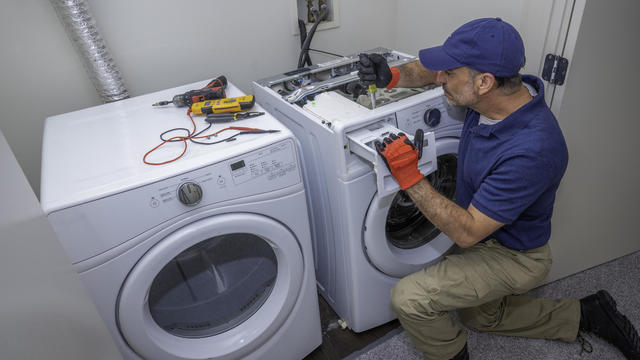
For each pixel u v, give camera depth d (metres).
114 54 1.50
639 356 1.34
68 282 0.58
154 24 1.52
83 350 0.57
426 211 1.05
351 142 1.14
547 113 1.01
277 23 1.75
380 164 1.04
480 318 1.47
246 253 1.22
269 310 1.24
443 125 1.31
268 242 1.16
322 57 1.94
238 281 1.25
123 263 0.96
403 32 2.01
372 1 1.93
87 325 0.61
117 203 0.91
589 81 1.23
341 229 1.31
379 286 1.46
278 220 1.15
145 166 0.99
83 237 0.90
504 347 1.48
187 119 1.24
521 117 0.99
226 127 1.16
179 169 0.97
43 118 1.47
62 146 1.11
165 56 1.59
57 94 1.46
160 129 1.18
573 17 1.12
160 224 0.97
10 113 1.41
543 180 0.97
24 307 0.43
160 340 1.08
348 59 1.58
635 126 1.41
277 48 1.80
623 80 1.29
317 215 1.46
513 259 1.20
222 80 1.46
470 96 1.02
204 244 1.14
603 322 1.38
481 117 1.12
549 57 1.20
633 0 1.15
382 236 1.32
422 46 1.91
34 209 0.52
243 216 1.07
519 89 1.01
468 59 0.95
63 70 1.44
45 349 0.46
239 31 1.69
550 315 1.42
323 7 1.78
